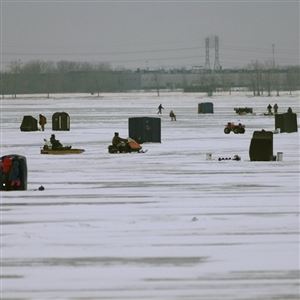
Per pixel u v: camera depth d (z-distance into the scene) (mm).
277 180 123000
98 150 185375
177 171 138000
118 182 122625
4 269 66250
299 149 181250
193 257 69875
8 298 58844
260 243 74938
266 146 154875
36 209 95188
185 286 61594
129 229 81875
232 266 66938
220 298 58781
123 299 58625
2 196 106875
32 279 63375
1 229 82375
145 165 149500
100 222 86062
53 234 79438
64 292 60156
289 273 64812
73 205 98438
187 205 97938
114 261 68625
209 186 116438
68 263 68000
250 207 95938
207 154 160375
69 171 139750
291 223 84750
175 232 80312
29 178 128875
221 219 87500
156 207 96500
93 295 59469
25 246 74250
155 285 61812
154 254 70938
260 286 61500
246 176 129000
